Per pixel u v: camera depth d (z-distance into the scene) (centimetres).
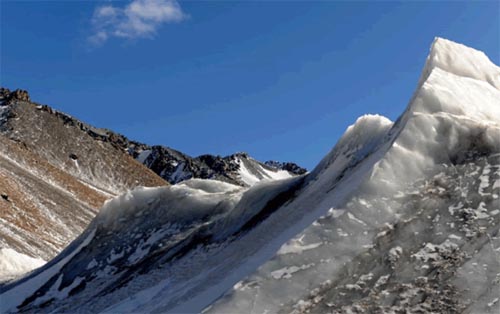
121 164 16862
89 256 2561
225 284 1454
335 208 1366
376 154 1662
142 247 2448
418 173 1420
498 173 1388
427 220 1329
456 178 1403
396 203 1361
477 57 1828
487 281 1194
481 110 1593
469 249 1260
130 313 1812
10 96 17275
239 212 2183
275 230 1739
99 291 2223
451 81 1653
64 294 2361
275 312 1223
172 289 1820
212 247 2042
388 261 1271
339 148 2100
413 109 1555
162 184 17175
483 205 1335
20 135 15138
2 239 4909
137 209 2700
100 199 11688
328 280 1256
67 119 18025
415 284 1224
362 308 1203
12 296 2534
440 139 1477
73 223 8100
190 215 2512
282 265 1287
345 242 1305
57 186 10638
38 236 6338
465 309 1161
